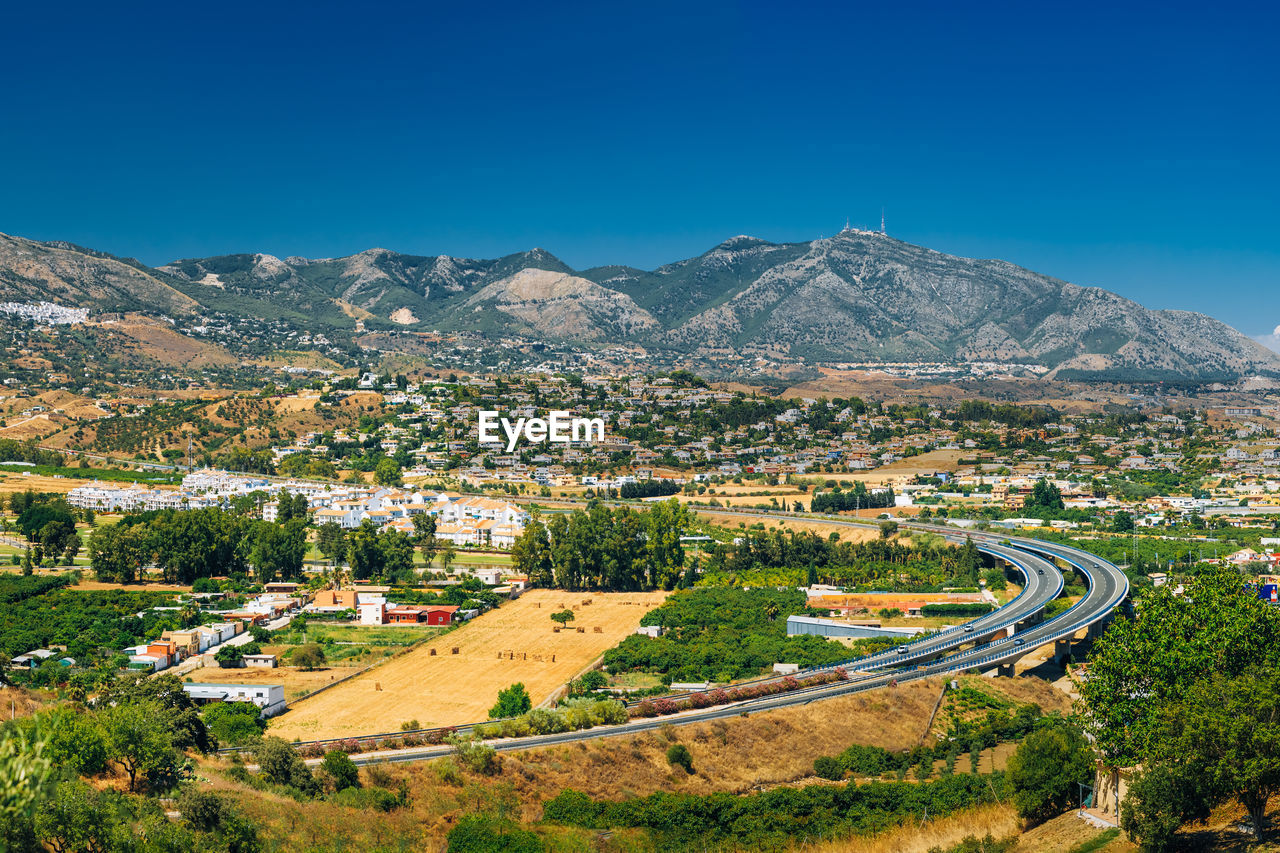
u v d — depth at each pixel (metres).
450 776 145.38
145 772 125.81
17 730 61.31
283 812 125.31
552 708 182.88
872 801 144.75
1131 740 119.12
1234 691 103.38
